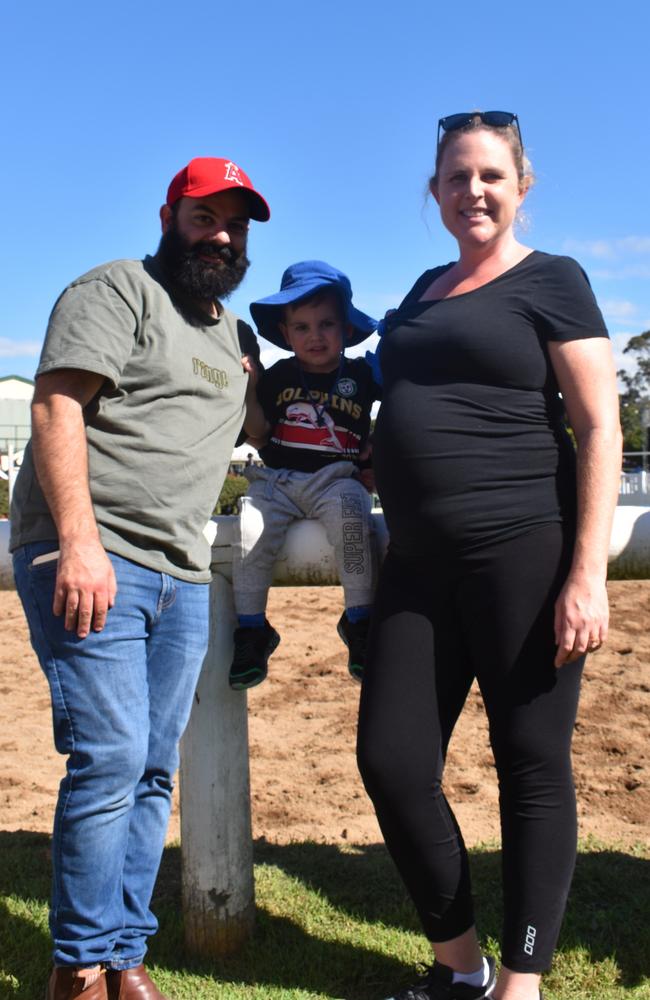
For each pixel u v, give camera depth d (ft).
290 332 10.26
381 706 7.94
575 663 7.71
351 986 8.99
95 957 7.66
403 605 8.09
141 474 7.91
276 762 16.25
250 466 9.95
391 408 8.05
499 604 7.70
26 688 21.93
